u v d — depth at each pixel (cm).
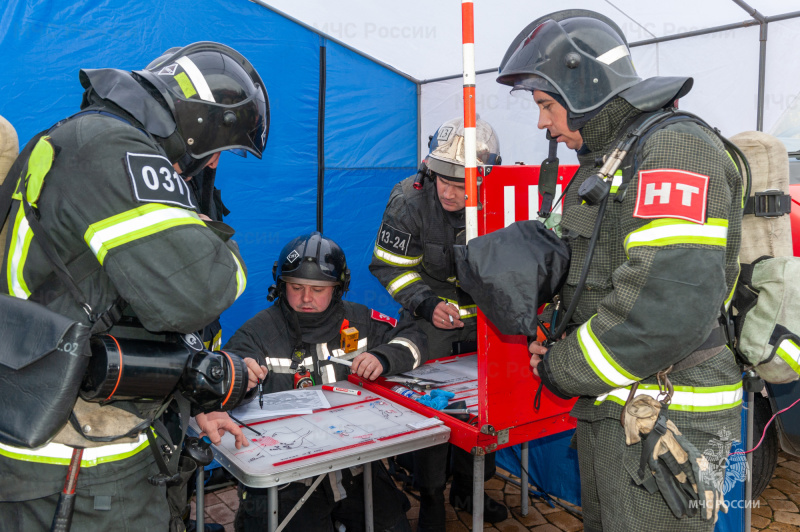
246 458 153
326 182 461
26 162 120
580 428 151
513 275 137
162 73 132
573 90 134
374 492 223
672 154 117
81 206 110
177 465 129
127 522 121
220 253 118
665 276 112
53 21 316
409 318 283
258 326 250
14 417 108
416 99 521
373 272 292
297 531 199
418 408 198
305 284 240
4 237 125
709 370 128
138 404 122
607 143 139
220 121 134
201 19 375
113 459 120
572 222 137
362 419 185
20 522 119
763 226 153
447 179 246
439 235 275
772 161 153
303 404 199
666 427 122
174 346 123
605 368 120
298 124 440
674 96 127
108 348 112
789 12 360
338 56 457
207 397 123
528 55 140
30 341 108
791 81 367
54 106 320
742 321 144
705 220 113
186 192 121
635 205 119
